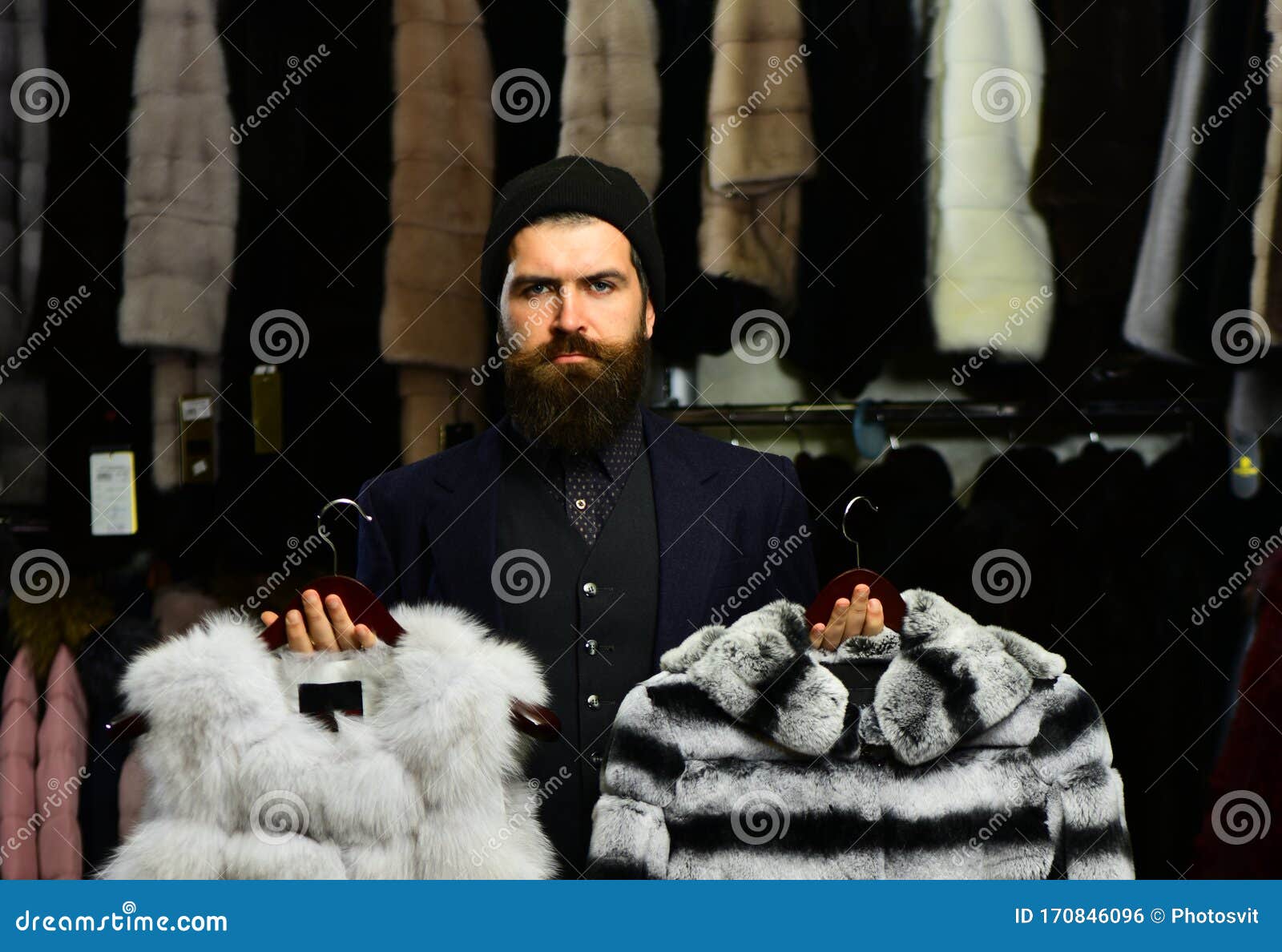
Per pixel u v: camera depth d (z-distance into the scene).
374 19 2.30
